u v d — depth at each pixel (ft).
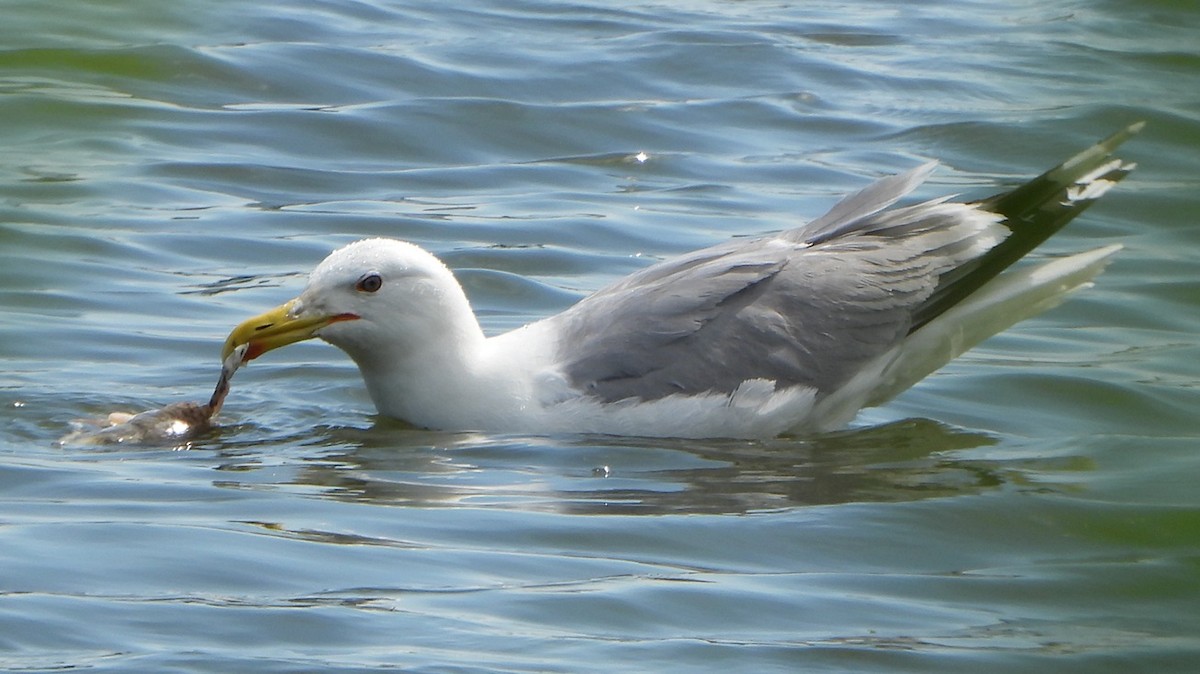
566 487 37.09
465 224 58.85
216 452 39.40
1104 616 30.86
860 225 44.52
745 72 76.23
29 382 43.75
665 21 84.17
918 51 81.00
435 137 67.62
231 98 70.59
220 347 47.32
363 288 41.50
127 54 73.97
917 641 29.30
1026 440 42.37
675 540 33.71
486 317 51.01
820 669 27.96
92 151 64.18
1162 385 46.52
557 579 31.37
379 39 78.79
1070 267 43.39
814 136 69.36
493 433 41.55
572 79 74.33
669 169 65.57
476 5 85.81
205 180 62.18
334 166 64.59
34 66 72.54
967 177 64.49
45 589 29.96
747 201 61.72
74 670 26.73
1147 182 65.26
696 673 27.61
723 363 41.73
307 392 44.98
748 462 39.55
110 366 45.52
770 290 42.68
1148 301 53.93
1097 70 78.48
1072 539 34.83
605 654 28.12
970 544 34.32
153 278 52.65
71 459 38.29
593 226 58.80
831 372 42.39
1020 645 29.30
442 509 35.17
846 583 32.01
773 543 33.81
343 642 28.19
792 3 90.12
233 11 81.46
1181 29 85.87
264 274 53.57
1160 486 37.96
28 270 52.29
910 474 38.83
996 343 50.85
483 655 27.81
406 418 42.37
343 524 33.99
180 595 29.99
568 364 42.14
